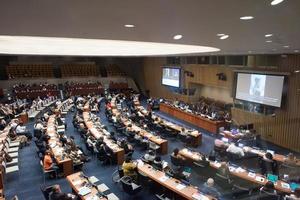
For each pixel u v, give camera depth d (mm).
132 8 2688
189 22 3705
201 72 19703
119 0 2336
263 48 8898
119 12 2887
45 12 2775
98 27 3988
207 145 14055
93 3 2414
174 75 23047
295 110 12664
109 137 12859
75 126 15898
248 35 5266
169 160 12023
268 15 3266
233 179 8906
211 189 9227
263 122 14383
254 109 14930
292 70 12641
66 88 26828
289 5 2744
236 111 16188
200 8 2789
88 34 4750
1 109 18031
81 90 27031
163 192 8617
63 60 29031
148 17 3256
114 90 29281
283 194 7480
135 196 8867
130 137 13805
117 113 17938
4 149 11156
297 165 9391
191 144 13781
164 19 3424
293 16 3322
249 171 8898
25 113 18500
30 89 24797
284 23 3859
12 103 20938
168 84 24125
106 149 11328
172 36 5281
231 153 10773
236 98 16078
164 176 8367
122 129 14883
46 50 10711
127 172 8836
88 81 28703
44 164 9859
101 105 25094
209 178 9570
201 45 7617
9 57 26375
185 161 10164
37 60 27734
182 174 8453
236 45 7586
